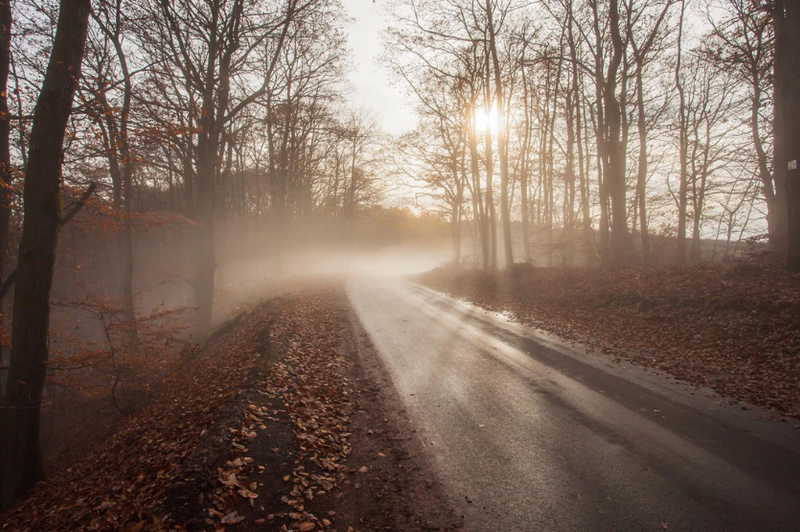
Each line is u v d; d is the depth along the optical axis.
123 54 15.98
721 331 9.21
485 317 14.71
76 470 8.10
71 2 7.47
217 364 10.91
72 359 10.79
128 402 12.65
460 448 5.37
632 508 3.99
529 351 9.79
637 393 6.84
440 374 8.35
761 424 5.52
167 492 4.17
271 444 5.26
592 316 12.76
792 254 11.23
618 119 18.12
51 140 7.49
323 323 13.87
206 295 17.20
